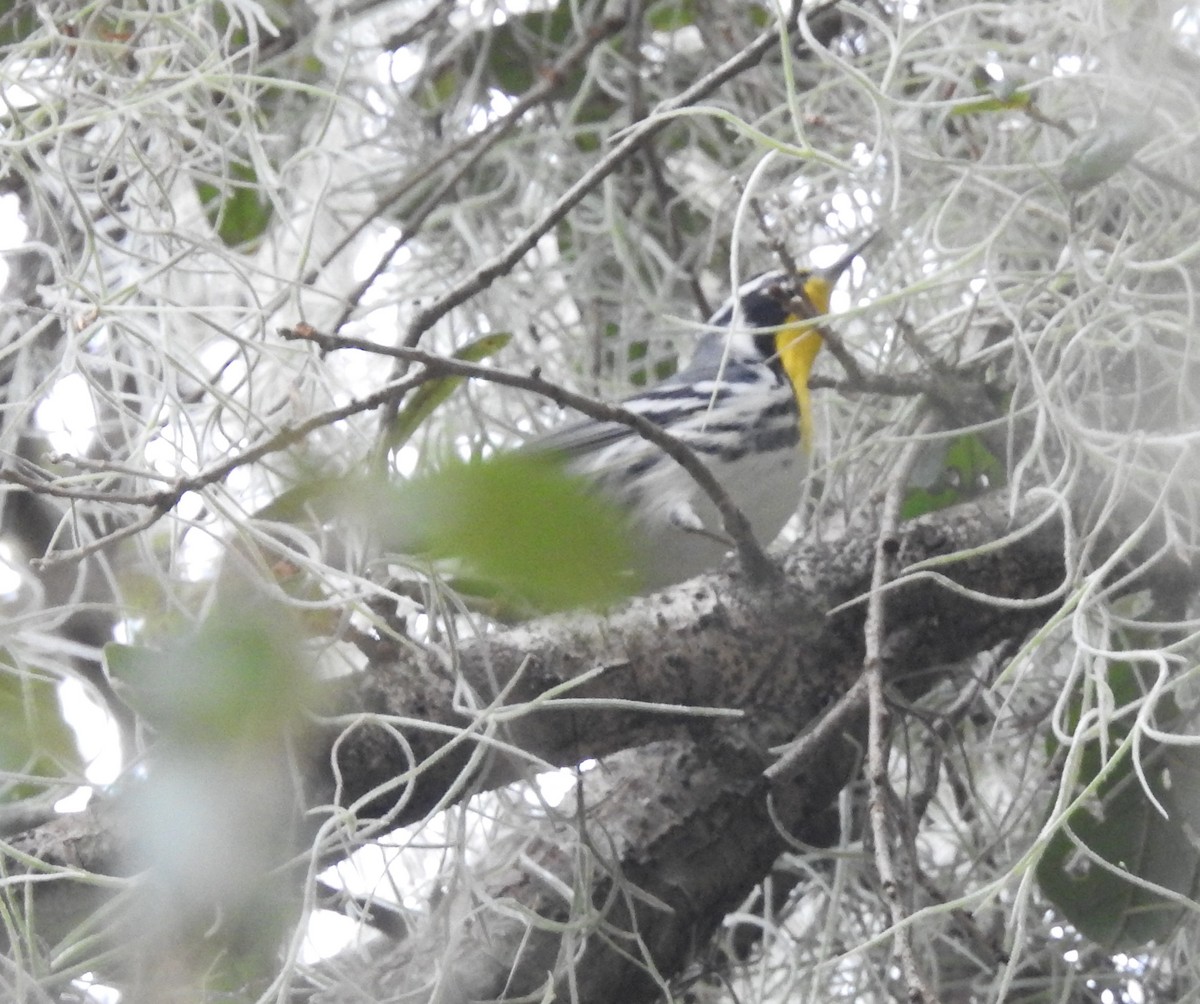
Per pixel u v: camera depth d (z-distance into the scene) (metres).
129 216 5.87
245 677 3.06
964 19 5.88
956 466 6.09
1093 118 5.48
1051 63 5.65
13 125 5.12
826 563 4.98
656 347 7.29
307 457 4.12
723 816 4.95
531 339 7.04
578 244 7.25
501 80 7.61
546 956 4.64
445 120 7.55
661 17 7.56
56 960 3.91
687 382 6.45
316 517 4.10
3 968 4.19
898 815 4.62
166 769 3.82
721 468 6.21
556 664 4.66
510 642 4.66
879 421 6.00
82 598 5.23
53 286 5.14
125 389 5.86
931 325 5.41
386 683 4.47
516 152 7.28
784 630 4.85
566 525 2.14
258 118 6.50
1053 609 5.12
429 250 7.38
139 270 5.65
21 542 5.31
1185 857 5.04
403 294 7.03
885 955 5.36
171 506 3.86
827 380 5.41
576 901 4.35
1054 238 5.88
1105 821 5.12
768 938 5.36
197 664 3.06
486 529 2.13
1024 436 5.40
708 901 4.94
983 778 6.01
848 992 5.39
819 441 6.63
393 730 4.02
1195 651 5.07
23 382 5.33
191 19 5.75
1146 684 5.18
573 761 4.80
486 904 4.19
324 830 3.83
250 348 5.10
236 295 6.72
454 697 4.09
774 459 6.29
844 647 4.90
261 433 4.67
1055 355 5.27
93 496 3.81
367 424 5.46
